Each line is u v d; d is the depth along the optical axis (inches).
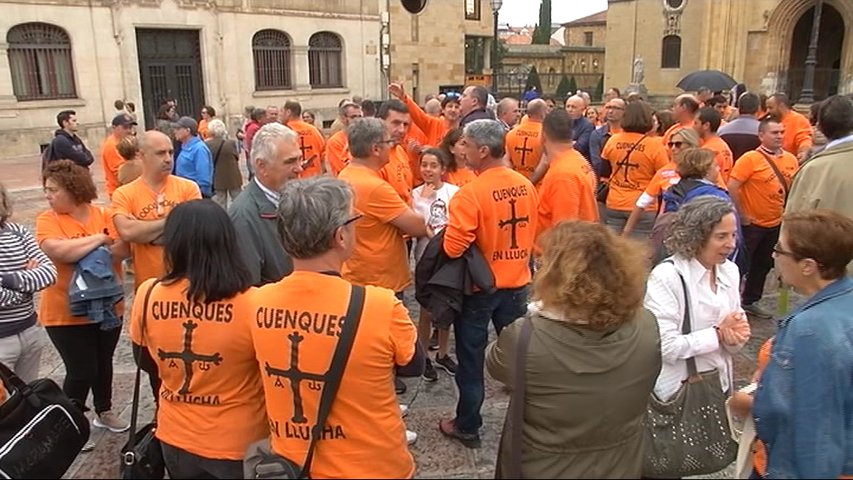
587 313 79.7
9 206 138.1
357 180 154.6
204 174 311.0
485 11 1494.8
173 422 93.4
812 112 277.0
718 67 1371.8
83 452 151.1
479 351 148.9
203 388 91.6
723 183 212.5
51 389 123.9
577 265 80.6
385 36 1138.0
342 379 82.9
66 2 768.3
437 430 160.9
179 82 902.4
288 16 993.5
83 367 151.9
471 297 145.6
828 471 86.4
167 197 159.2
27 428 117.6
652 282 111.7
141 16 836.0
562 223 90.1
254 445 89.2
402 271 163.2
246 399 93.0
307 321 83.7
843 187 155.7
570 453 79.4
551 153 183.2
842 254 96.6
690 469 102.8
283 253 128.7
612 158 249.9
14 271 135.6
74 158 341.4
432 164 203.0
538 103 274.2
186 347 90.7
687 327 108.6
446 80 1347.2
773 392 91.1
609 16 1582.2
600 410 78.7
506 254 145.9
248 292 92.6
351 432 83.7
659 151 239.3
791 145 305.3
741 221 223.6
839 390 88.4
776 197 218.5
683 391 104.9
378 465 84.9
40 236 145.6
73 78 790.5
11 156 734.5
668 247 115.8
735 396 105.5
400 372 90.0
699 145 209.0
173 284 92.7
